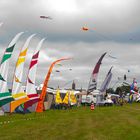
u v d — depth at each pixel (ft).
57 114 176.55
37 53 176.55
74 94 299.79
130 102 427.33
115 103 367.66
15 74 163.43
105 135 88.63
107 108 264.72
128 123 126.82
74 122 127.75
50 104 247.91
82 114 179.83
